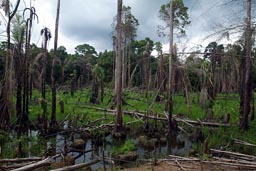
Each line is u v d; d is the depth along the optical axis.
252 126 16.31
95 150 12.86
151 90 34.66
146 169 9.27
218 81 26.00
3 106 14.53
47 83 38.06
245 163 8.91
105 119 18.78
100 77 30.86
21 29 15.81
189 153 11.80
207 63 20.17
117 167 9.88
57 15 18.36
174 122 16.61
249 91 15.50
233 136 13.27
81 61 53.72
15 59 15.88
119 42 17.56
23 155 10.52
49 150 11.03
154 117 17.92
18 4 14.73
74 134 15.45
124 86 42.12
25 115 15.87
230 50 10.66
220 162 9.20
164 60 28.17
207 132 14.80
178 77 25.56
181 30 26.58
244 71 16.64
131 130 17.30
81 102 28.98
